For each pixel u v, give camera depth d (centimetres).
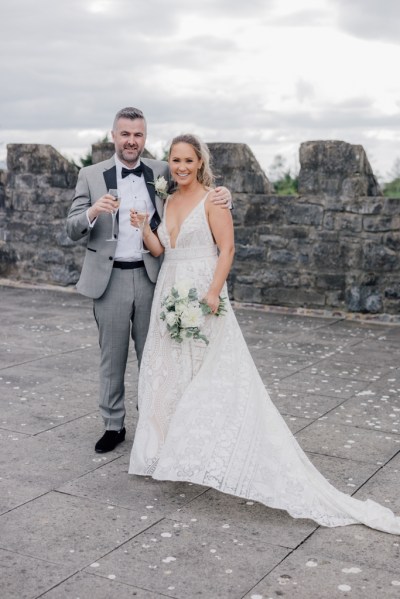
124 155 406
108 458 413
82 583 281
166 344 381
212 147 900
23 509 346
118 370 428
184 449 357
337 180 845
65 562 297
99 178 412
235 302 923
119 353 425
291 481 346
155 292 394
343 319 858
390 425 478
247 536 323
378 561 303
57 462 406
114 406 431
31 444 434
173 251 386
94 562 297
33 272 1048
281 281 894
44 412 494
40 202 1023
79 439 443
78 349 680
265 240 895
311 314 881
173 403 377
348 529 331
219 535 323
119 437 434
